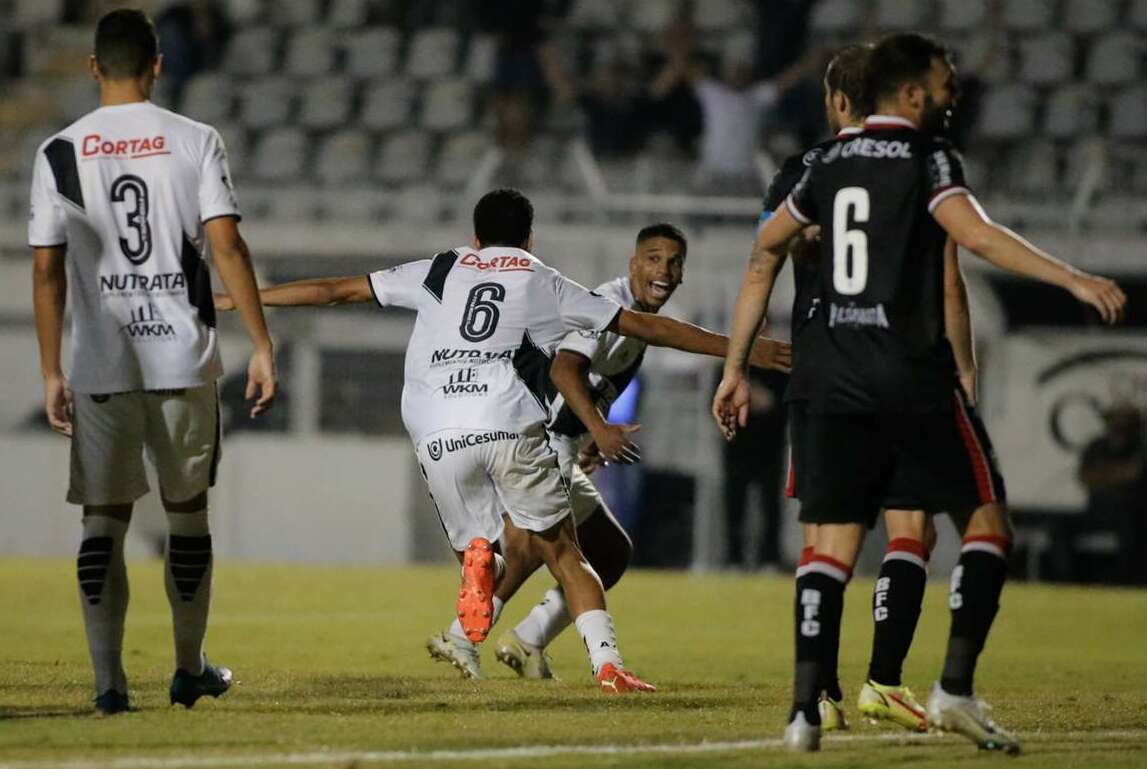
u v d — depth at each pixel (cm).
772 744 1666
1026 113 6538
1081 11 6825
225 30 7238
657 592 4609
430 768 1462
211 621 3612
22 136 7344
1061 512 5403
